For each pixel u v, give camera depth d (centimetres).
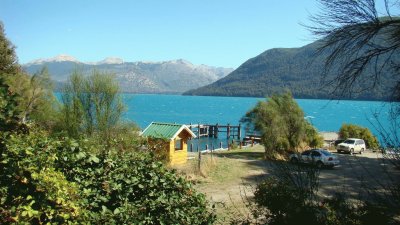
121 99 1842
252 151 3909
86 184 502
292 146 3183
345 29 519
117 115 1777
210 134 6831
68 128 1727
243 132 7931
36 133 524
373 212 543
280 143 3020
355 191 1719
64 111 1766
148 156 626
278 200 653
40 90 1950
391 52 510
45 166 438
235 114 13975
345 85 530
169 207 571
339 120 11750
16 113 467
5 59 2559
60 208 392
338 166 2923
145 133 2673
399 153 468
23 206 346
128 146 693
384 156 475
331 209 609
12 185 391
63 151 510
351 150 3888
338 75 535
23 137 472
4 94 461
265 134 3091
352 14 512
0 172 408
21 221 344
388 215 530
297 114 3297
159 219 549
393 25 506
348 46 524
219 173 2277
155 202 557
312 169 667
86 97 1786
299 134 3225
